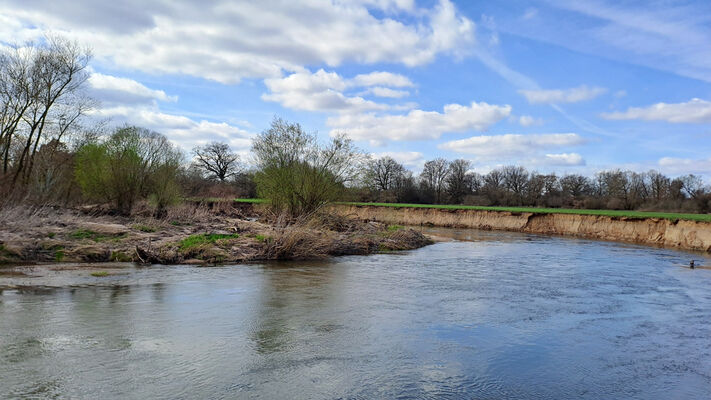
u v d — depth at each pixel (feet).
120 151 103.14
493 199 315.37
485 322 34.91
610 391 23.18
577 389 23.29
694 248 98.99
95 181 101.09
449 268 62.23
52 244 56.95
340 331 31.17
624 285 52.70
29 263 51.96
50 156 106.22
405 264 65.05
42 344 26.08
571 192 329.72
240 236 73.26
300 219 84.17
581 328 34.27
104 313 32.99
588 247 98.68
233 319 33.01
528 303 41.96
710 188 232.94
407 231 99.86
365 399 21.03
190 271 52.16
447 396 21.74
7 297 36.63
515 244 103.55
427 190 338.75
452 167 346.74
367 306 38.58
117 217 93.86
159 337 28.27
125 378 21.98
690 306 42.50
